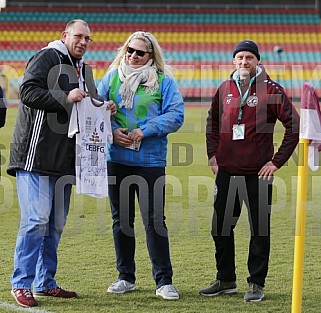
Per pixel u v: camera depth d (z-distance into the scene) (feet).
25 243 16.99
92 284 18.98
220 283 18.01
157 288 17.83
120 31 111.55
